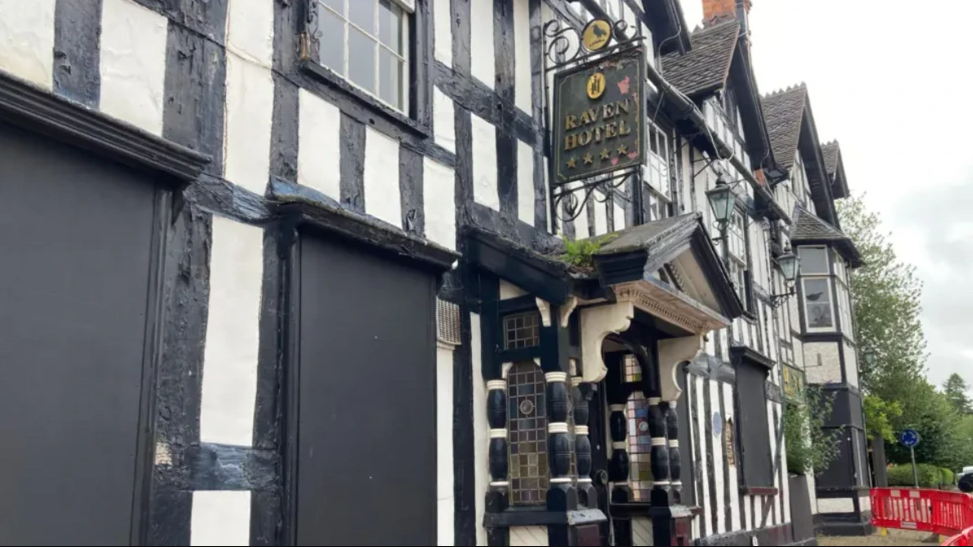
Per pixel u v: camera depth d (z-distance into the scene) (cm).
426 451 619
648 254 669
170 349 461
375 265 600
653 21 1205
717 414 1169
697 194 1277
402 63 676
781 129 2102
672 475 862
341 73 613
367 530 554
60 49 430
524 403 707
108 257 434
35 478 390
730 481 1184
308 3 577
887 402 2648
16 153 402
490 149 761
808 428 1611
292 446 509
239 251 508
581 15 978
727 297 866
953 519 1377
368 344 581
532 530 665
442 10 722
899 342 2731
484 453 695
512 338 712
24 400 390
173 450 454
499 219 757
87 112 422
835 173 2422
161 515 442
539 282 686
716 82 1281
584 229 895
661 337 877
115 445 424
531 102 836
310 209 534
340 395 550
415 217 653
